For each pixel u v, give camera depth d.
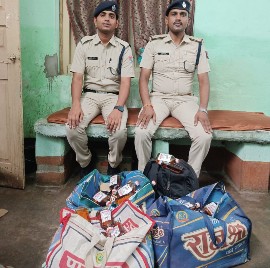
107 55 2.70
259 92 3.22
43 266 1.61
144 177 2.00
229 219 1.71
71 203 1.91
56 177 2.71
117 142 2.52
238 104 3.25
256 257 1.79
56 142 2.66
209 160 3.17
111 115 2.48
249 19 3.07
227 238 1.63
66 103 3.25
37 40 3.13
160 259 1.59
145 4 2.99
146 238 1.54
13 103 2.51
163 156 2.16
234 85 3.21
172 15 2.65
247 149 2.62
